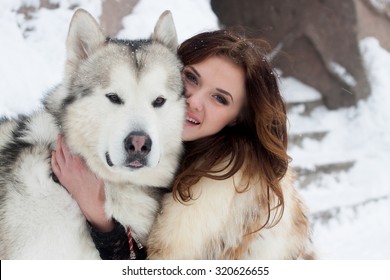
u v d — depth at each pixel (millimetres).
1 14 5250
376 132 7480
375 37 8094
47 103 3037
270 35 8219
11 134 3080
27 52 5133
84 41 3023
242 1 8469
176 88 3012
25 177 2824
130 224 2928
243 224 3027
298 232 3309
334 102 7820
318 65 7879
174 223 2922
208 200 2941
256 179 3037
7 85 4758
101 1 5695
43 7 5523
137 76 2846
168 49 3119
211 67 3047
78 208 2857
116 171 2818
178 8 6379
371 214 6195
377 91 7801
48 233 2781
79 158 2873
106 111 2826
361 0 7758
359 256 5184
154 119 2830
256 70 3055
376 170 6805
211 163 3025
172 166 3055
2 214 2803
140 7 6090
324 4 7777
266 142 3035
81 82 2916
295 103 7637
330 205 5961
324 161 6617
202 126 3090
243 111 3176
